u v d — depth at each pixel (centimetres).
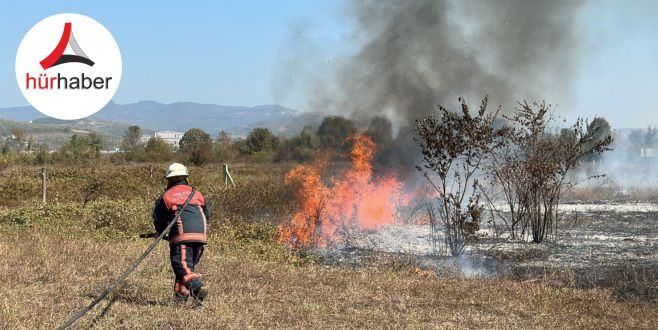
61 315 657
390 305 759
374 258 1166
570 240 1341
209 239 1280
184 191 753
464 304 777
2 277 834
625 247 1241
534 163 1354
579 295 843
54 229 1356
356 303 765
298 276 923
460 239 1220
